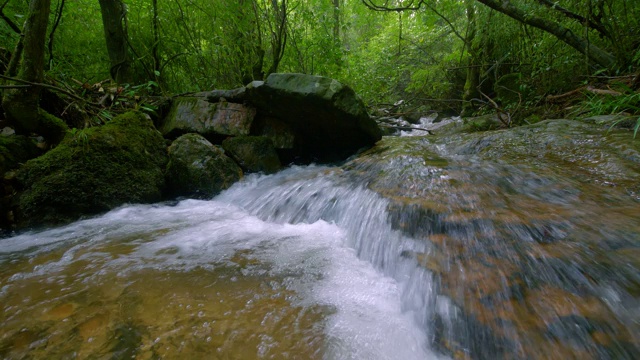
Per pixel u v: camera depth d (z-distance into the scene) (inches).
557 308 47.7
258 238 91.8
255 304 58.3
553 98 191.8
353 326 52.7
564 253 57.1
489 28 260.8
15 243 88.1
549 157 108.0
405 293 61.4
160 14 199.6
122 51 177.3
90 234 94.7
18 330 50.7
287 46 271.1
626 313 44.8
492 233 67.6
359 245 83.8
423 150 143.1
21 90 110.5
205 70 226.7
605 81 171.9
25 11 160.6
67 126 128.3
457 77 390.9
